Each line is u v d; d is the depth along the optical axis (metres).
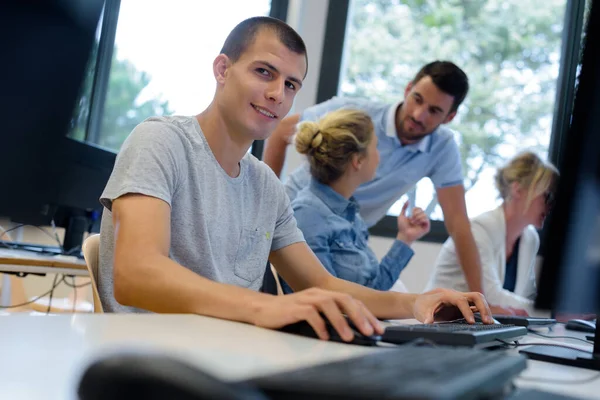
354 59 3.22
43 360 0.51
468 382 0.44
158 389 0.29
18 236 2.08
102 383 0.30
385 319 1.34
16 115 0.40
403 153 2.60
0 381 0.43
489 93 3.18
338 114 1.95
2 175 0.40
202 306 0.89
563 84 3.10
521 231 2.56
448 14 3.21
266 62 1.26
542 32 3.16
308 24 3.13
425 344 0.70
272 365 0.57
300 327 0.82
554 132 3.11
